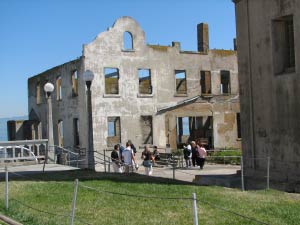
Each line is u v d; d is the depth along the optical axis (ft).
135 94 136.98
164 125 141.18
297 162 53.98
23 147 85.61
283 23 58.13
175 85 144.05
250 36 61.31
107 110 132.36
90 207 42.34
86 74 68.74
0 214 40.73
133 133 136.15
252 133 61.36
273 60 57.62
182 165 107.55
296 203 41.73
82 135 132.87
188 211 39.04
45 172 69.97
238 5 63.41
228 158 109.29
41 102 160.45
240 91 63.57
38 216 39.27
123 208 41.34
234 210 38.86
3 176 66.59
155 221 36.04
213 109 147.23
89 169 72.13
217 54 151.94
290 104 54.95
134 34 137.59
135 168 90.68
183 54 145.79
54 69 149.18
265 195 46.29
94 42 131.23
